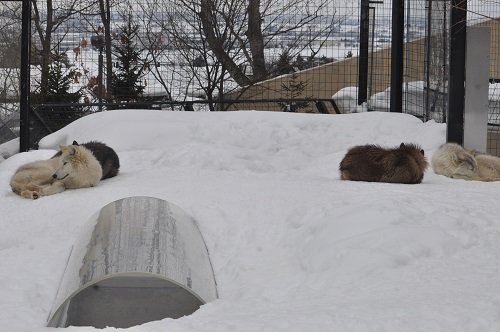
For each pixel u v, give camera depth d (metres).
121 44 19.62
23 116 13.88
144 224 7.29
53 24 19.55
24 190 9.92
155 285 6.45
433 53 14.48
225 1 19.14
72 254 7.06
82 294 6.38
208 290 6.47
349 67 18.53
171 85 19.36
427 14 14.82
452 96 12.79
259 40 19.33
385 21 16.86
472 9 16.86
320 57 19.02
